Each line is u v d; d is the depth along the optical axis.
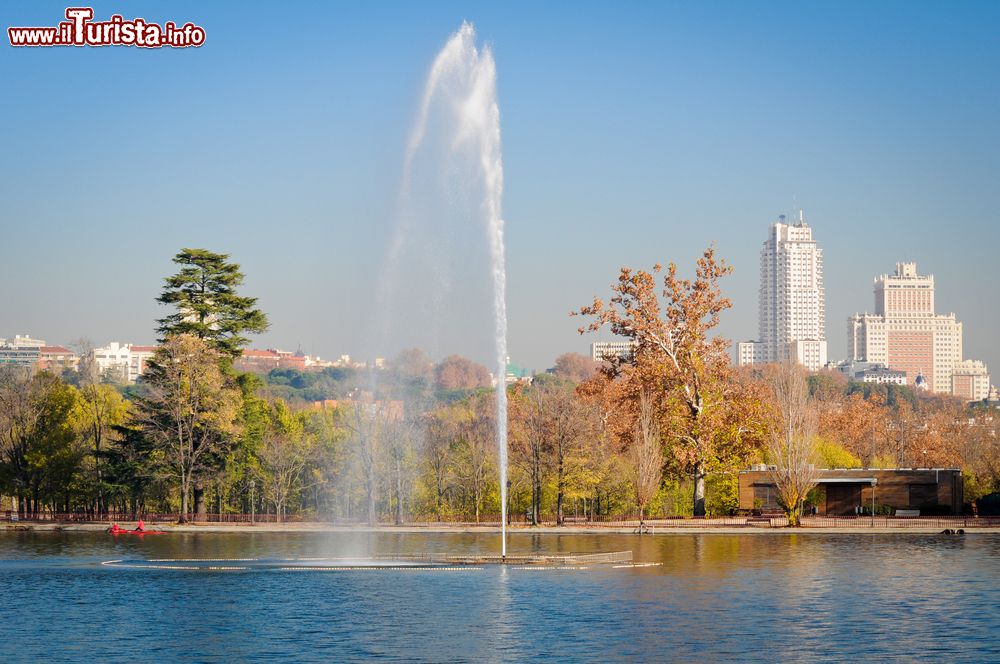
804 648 58.44
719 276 132.25
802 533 121.25
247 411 142.12
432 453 138.00
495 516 138.75
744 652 57.62
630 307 132.62
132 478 134.38
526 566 89.75
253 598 74.31
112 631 63.81
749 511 140.38
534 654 57.41
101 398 154.62
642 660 56.00
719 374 132.25
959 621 65.31
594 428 136.88
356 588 78.25
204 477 134.25
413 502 135.62
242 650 58.66
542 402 136.00
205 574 85.81
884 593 75.12
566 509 144.75
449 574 84.94
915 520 129.88
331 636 62.00
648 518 136.12
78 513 143.38
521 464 134.62
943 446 187.00
